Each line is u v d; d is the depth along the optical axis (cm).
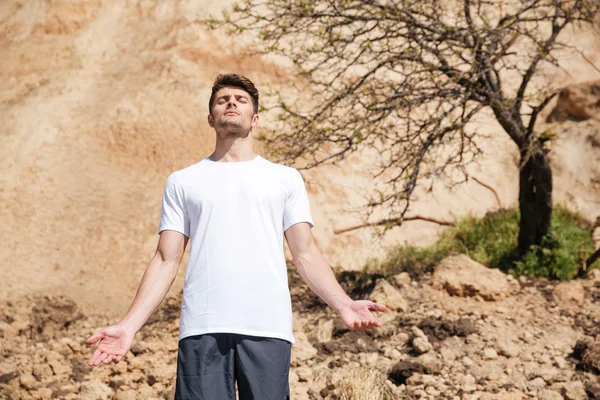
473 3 663
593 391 484
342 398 475
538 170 715
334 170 880
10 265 751
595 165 937
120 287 755
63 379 528
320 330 577
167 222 309
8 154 847
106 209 817
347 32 851
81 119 890
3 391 503
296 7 648
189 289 298
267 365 291
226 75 318
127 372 533
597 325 600
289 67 944
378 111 642
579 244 760
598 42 1045
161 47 960
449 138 667
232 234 299
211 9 976
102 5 1012
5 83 953
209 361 289
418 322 598
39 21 993
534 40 662
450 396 485
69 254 775
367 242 831
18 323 656
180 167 866
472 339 568
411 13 664
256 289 294
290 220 312
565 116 1001
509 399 474
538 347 569
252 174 308
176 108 894
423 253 779
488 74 690
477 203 909
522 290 666
